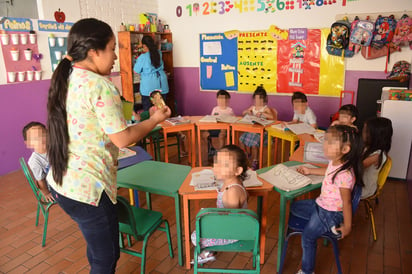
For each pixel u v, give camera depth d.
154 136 3.72
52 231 2.67
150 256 2.30
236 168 1.74
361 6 4.43
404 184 3.43
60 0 4.29
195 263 1.75
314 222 1.81
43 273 2.17
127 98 5.30
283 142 3.53
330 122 4.55
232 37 5.39
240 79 5.52
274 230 2.62
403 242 2.42
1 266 2.24
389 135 2.24
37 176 2.36
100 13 4.90
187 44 5.84
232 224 1.63
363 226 2.66
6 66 3.82
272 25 5.05
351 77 4.70
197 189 1.92
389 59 4.41
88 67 1.32
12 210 3.05
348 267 2.17
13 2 5.32
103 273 1.51
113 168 1.44
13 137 4.01
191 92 6.05
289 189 1.91
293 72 5.08
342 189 1.70
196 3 5.57
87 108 1.27
